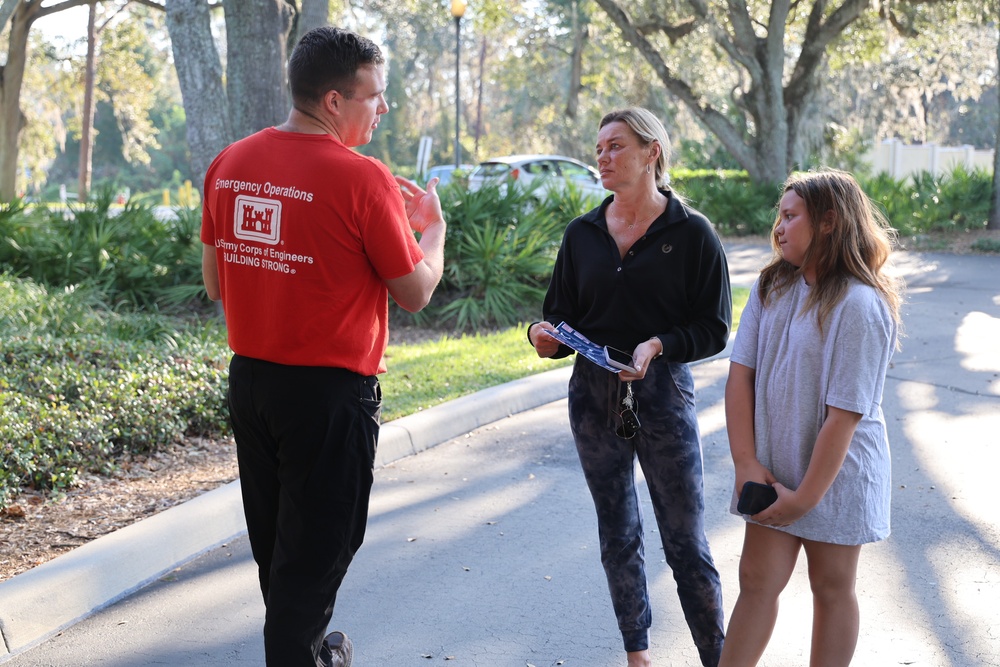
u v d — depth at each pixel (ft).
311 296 9.16
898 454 20.61
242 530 16.71
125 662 12.34
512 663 12.30
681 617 13.53
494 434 22.67
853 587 9.60
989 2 74.64
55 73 130.72
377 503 18.15
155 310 38.06
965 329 34.42
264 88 35.58
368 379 9.64
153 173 261.03
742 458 9.55
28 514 16.52
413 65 228.63
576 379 11.48
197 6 34.71
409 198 10.60
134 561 14.61
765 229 75.10
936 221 69.67
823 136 89.97
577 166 71.10
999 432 21.98
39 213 44.01
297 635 9.53
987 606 13.55
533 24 134.31
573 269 11.40
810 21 79.87
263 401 9.43
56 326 29.22
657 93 119.44
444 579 14.82
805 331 9.18
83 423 18.84
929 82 103.09
